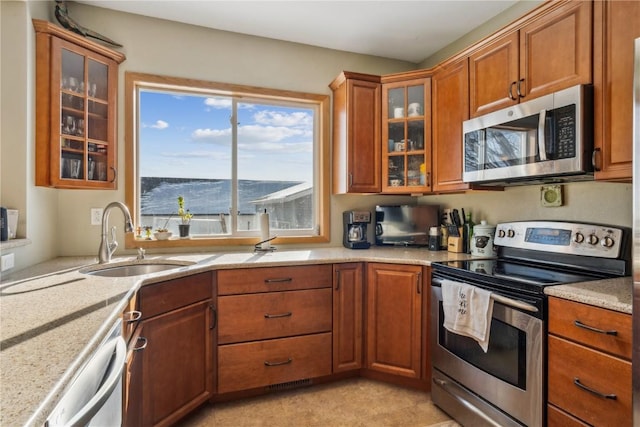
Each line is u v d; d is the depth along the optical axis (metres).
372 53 3.06
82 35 2.28
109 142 2.26
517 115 1.83
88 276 1.67
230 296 2.09
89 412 0.67
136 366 1.54
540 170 1.70
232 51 2.69
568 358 1.39
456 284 1.89
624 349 1.20
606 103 1.49
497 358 1.68
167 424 1.74
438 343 2.06
